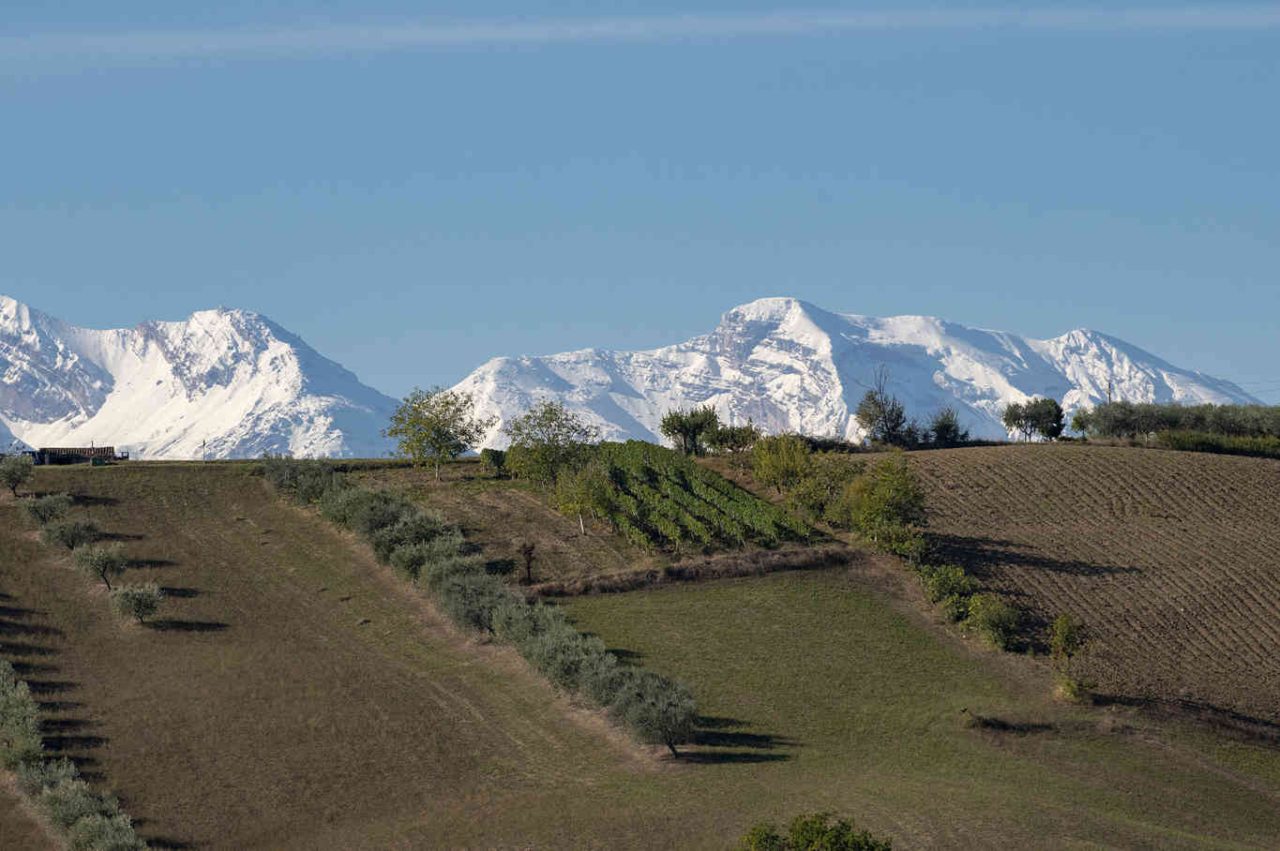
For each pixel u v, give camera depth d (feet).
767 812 539.29
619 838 526.57
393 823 556.10
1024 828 518.37
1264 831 563.48
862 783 571.28
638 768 594.65
